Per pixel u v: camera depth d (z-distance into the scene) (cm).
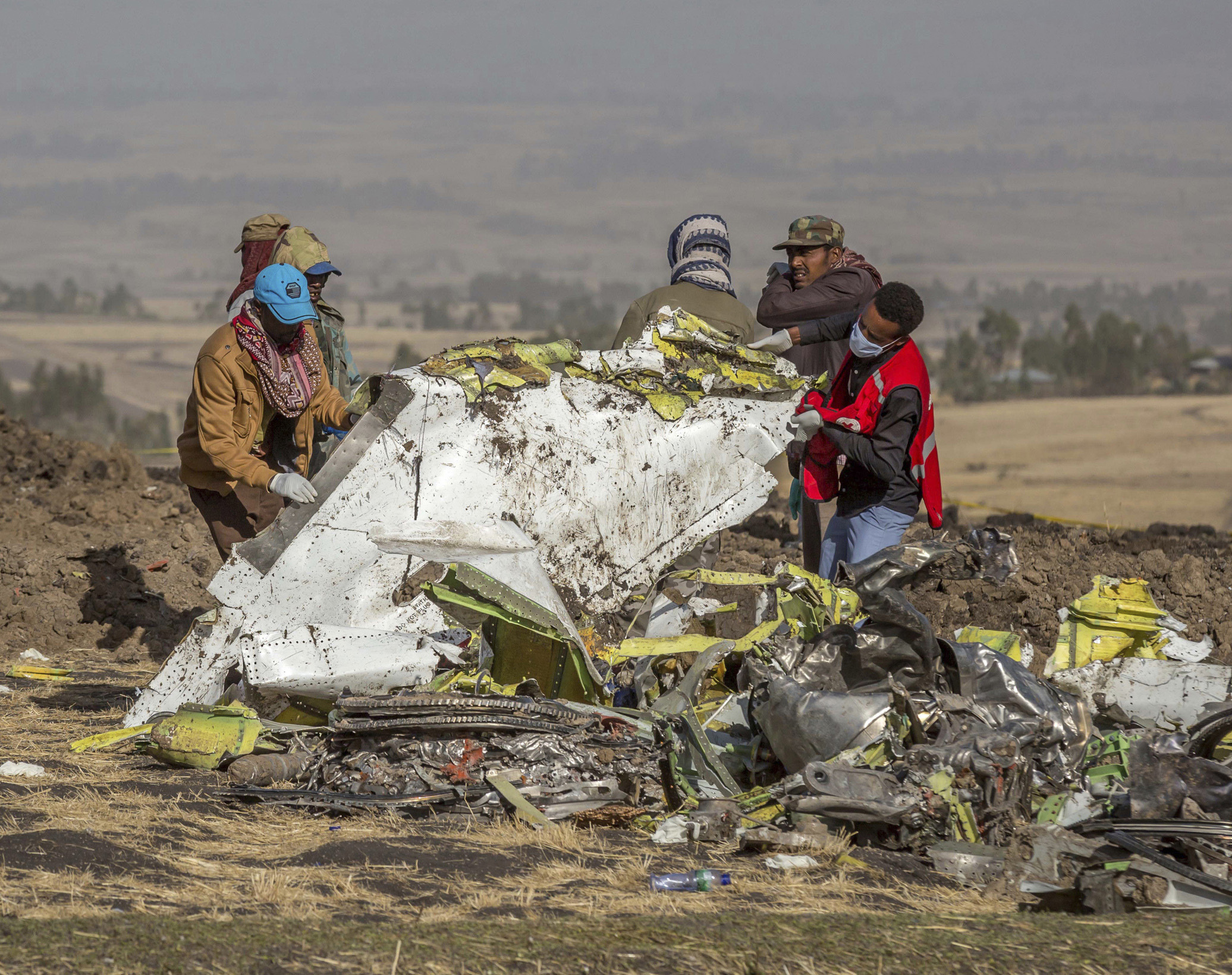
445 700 1820
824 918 1266
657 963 1111
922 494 2298
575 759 1788
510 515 2211
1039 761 1755
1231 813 1642
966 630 2130
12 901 1264
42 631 2995
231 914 1266
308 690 2056
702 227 2602
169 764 1950
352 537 2158
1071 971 1116
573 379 2311
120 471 4666
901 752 1705
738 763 1892
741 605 2872
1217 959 1145
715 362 2395
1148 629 2133
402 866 1463
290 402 2331
